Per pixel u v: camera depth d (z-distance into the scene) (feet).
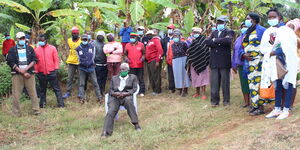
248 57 19.90
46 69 27.12
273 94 18.84
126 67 20.84
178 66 28.68
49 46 27.45
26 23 40.55
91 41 31.96
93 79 28.40
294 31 18.57
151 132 19.76
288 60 17.37
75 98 30.30
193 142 17.39
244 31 21.85
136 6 31.58
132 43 30.19
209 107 24.02
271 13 18.44
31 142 20.04
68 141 19.61
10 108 27.20
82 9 36.78
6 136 20.99
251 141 15.47
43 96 27.76
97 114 25.63
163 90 32.27
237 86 30.91
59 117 24.98
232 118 20.51
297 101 22.67
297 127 15.88
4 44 31.78
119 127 21.89
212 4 37.37
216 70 23.38
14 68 24.44
